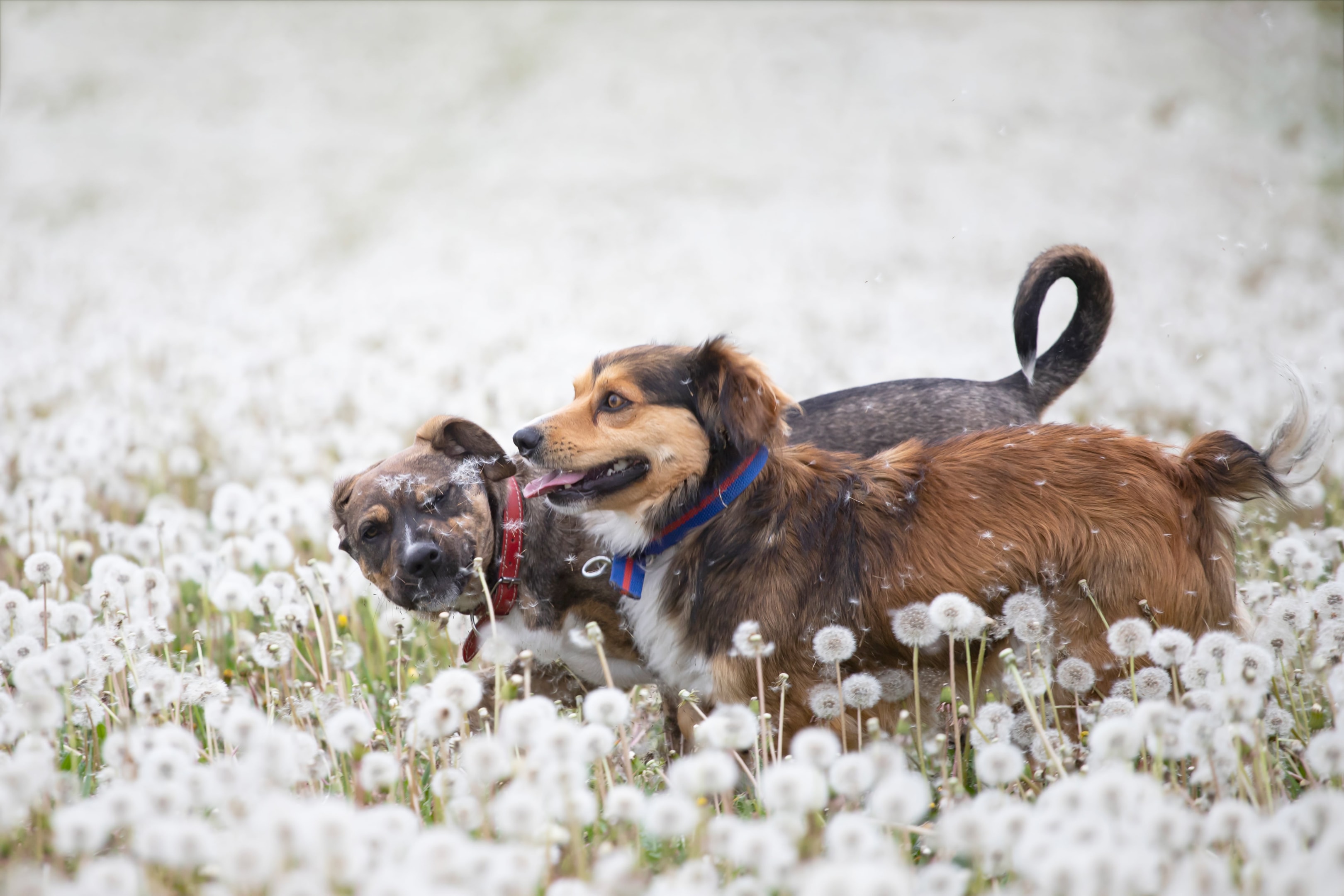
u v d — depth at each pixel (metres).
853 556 5.96
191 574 7.52
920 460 6.34
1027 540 5.90
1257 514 8.22
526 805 3.97
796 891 3.91
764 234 27.27
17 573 8.65
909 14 47.19
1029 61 40.53
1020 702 6.08
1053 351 8.53
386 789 5.29
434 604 6.57
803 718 5.97
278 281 24.69
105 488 10.09
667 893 3.65
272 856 3.65
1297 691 5.71
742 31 47.06
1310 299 17.17
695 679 6.12
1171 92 36.62
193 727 6.19
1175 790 4.71
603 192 32.41
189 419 13.58
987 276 22.75
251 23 50.91
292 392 14.00
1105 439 6.25
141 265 25.16
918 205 28.88
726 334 6.31
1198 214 25.81
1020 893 3.85
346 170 36.00
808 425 8.08
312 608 6.79
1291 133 32.50
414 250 27.69
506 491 6.79
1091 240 24.33
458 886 3.57
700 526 6.08
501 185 33.53
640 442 6.02
